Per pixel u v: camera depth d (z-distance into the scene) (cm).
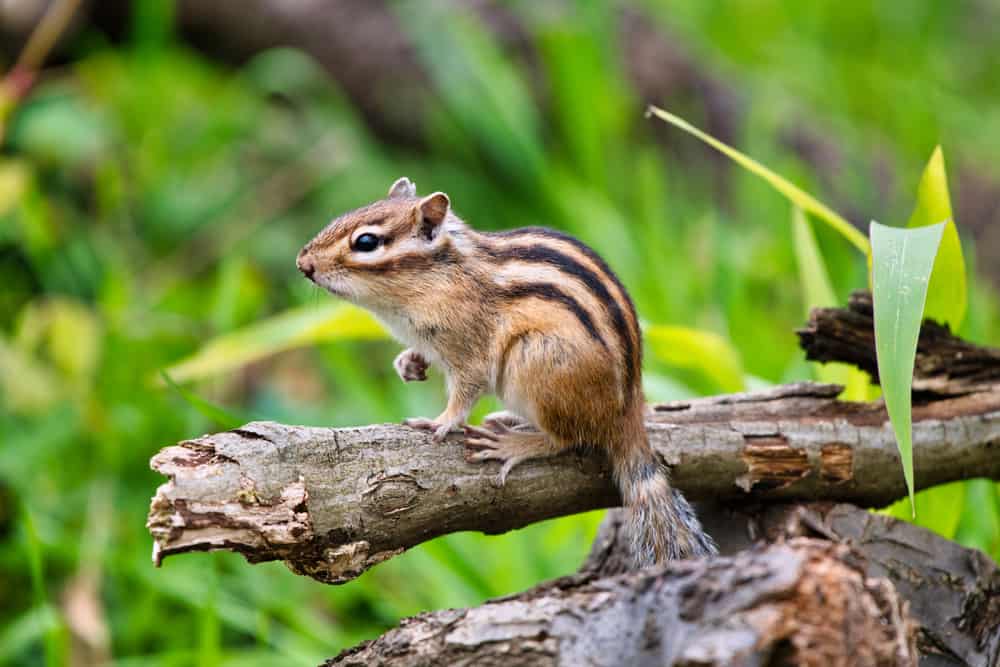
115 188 1605
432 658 659
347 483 677
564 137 1914
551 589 699
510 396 818
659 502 776
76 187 1736
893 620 609
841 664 587
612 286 816
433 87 1909
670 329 1005
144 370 1352
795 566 595
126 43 1884
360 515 679
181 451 644
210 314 1494
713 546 783
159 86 1745
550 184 1700
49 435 1294
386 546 699
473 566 1038
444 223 854
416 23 1872
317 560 673
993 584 800
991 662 779
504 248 844
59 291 1542
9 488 1250
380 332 1041
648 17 2030
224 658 1020
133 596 1162
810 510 820
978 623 791
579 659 627
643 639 613
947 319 902
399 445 709
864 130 2166
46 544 1139
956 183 1977
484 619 657
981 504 1018
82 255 1566
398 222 861
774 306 1644
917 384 862
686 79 1969
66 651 1055
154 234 1681
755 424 812
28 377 1325
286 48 1927
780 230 1677
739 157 887
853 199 1883
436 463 719
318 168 1811
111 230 1655
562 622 642
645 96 1942
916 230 747
